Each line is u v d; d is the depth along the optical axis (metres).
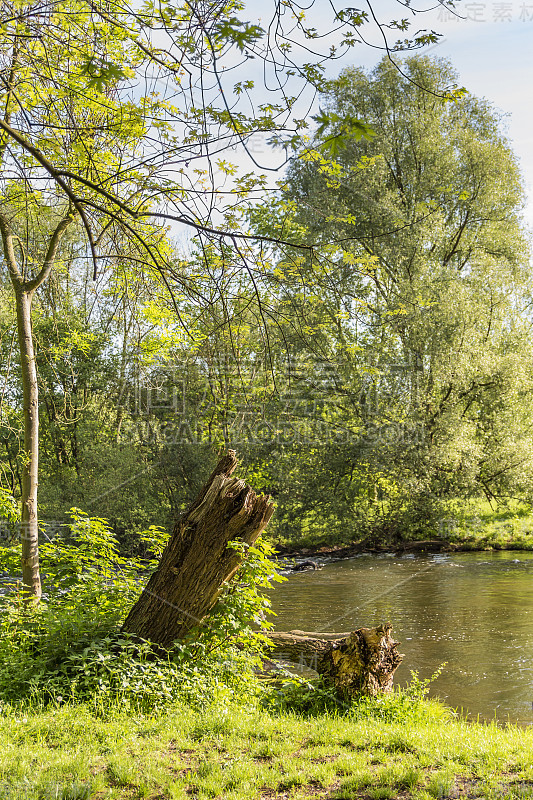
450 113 27.14
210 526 7.66
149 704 6.77
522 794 4.63
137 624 7.85
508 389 25.92
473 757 5.67
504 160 26.03
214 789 4.81
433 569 21.30
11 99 5.23
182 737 5.95
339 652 8.12
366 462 25.33
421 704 7.70
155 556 9.57
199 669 7.61
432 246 25.83
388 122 25.66
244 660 8.02
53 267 10.13
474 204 26.64
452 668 10.55
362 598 16.83
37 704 6.64
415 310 22.94
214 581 7.72
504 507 27.80
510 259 27.72
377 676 7.96
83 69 3.38
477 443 26.20
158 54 4.39
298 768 5.36
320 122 3.22
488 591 16.98
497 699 8.99
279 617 14.65
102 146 6.99
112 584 8.80
